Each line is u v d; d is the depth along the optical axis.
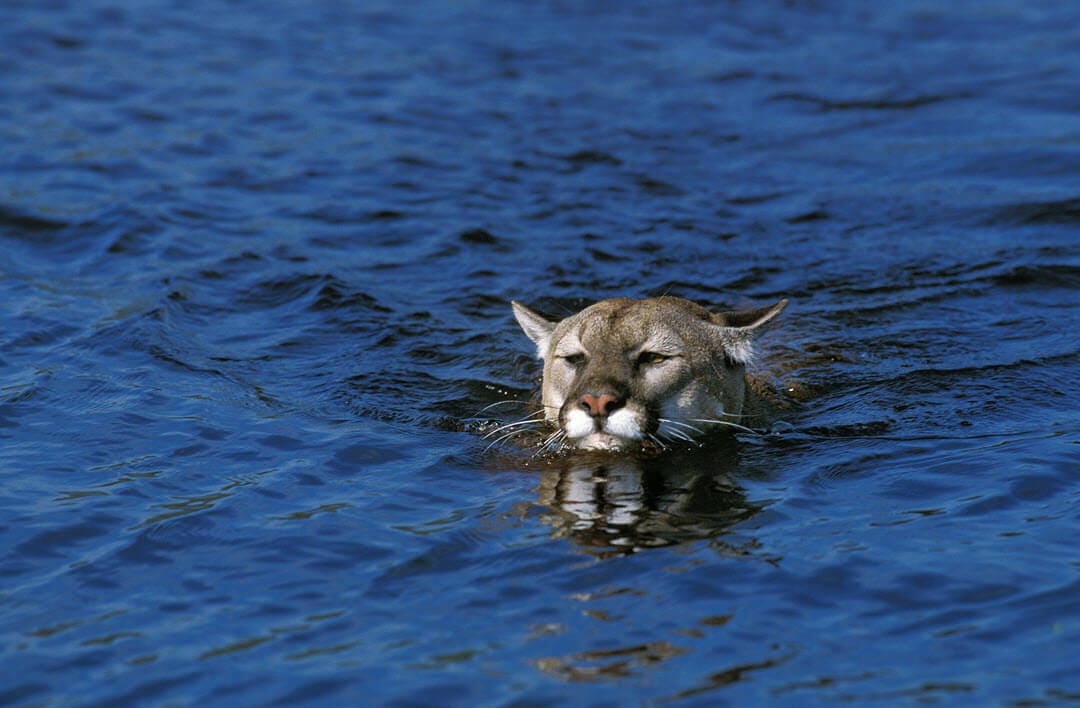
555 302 17.53
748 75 27.78
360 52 28.53
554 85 26.92
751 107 25.92
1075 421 13.48
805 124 24.98
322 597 9.98
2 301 16.78
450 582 10.23
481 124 24.66
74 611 9.75
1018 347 15.78
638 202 21.19
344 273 18.23
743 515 11.55
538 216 20.59
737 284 18.09
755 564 10.43
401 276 18.39
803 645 9.20
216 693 8.71
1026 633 9.22
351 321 16.73
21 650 9.20
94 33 29.00
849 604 9.74
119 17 30.09
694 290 17.89
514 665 9.02
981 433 13.30
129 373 14.71
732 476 12.61
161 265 18.31
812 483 12.28
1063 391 14.41
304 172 22.20
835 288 17.89
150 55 27.80
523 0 32.75
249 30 29.69
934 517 11.24
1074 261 18.36
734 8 32.38
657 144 23.89
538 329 14.91
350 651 9.20
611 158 23.17
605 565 10.50
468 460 12.97
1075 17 31.09
